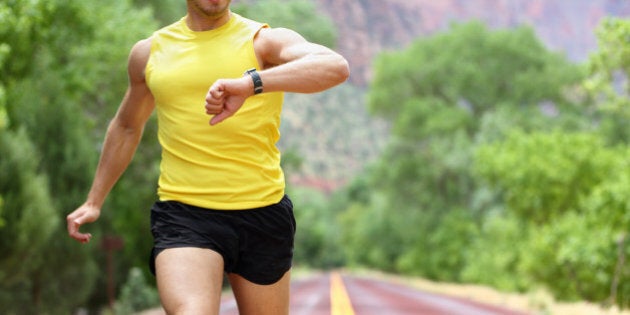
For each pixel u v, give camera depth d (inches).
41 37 1093.1
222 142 198.1
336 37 3083.2
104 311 1156.5
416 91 4692.4
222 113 176.7
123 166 225.5
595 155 1761.8
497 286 2425.0
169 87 198.7
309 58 181.8
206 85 196.7
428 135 4229.8
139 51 207.2
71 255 906.7
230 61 196.4
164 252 193.9
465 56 4500.5
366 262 7834.6
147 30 1450.5
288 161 2677.2
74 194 916.6
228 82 174.1
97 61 1369.3
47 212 780.6
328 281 3353.8
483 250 2883.9
